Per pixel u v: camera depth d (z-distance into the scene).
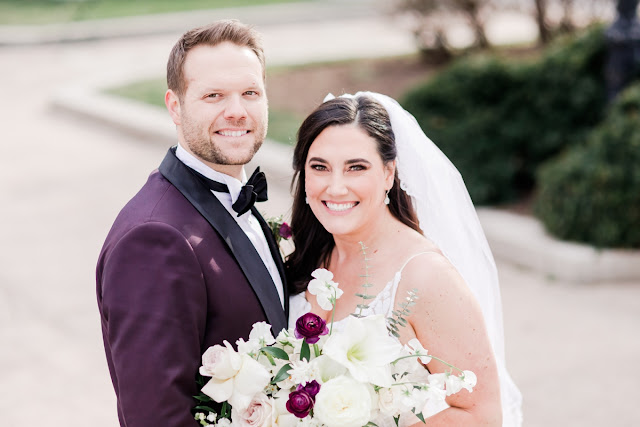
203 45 2.09
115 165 8.65
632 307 4.98
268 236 2.35
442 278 2.12
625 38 6.21
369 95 2.32
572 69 6.64
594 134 5.78
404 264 2.20
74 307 5.26
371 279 2.26
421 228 2.47
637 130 5.49
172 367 1.87
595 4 9.64
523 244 5.61
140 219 1.99
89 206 7.34
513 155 6.61
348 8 19.03
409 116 2.40
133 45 16.25
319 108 2.24
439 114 7.00
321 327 1.92
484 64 6.98
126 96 11.34
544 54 7.01
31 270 5.89
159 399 1.85
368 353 1.90
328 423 1.81
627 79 6.30
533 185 6.71
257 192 2.30
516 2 10.70
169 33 17.39
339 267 2.40
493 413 2.13
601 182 5.39
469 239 2.54
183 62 2.09
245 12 18.95
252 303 2.08
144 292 1.90
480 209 6.32
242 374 1.88
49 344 4.77
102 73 13.48
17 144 9.69
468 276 2.53
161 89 11.67
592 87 6.56
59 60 15.05
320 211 2.25
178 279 1.92
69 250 6.29
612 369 4.27
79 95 11.57
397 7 11.00
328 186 2.20
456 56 11.27
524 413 3.91
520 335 4.67
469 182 6.46
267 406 1.90
